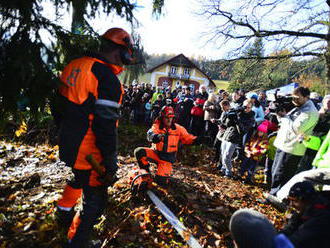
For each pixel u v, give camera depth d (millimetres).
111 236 2258
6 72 1648
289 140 3533
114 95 1715
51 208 2504
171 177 4172
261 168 5906
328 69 8078
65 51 1986
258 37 8859
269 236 1196
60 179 3398
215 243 2566
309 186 1547
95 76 1681
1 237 1991
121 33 1833
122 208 2781
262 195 4066
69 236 1851
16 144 4902
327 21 7930
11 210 2406
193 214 3021
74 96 1704
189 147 6668
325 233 1321
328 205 1439
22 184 3064
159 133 3477
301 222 1649
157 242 2357
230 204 3520
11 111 1854
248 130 4602
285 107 4359
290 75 9734
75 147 1741
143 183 3057
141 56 2242
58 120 1988
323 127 3646
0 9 1573
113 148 1763
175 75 40781
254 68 9594
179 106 8250
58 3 1769
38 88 1677
